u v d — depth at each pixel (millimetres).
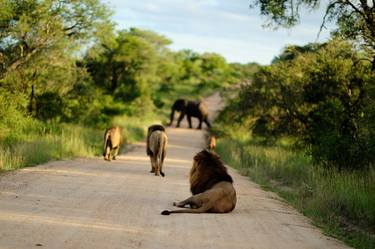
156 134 17859
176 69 83625
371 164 16016
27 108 28641
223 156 28969
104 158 22344
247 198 13969
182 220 10031
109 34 28375
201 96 84500
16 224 8680
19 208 10062
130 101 50844
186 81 94438
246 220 10594
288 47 25391
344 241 9875
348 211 12211
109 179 15492
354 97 19875
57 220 9258
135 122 45344
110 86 50219
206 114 55000
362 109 16375
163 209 11055
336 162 17047
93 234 8398
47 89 30641
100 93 36781
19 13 24469
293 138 26172
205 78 98562
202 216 10594
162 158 17828
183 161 25344
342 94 20484
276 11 16734
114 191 13148
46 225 8781
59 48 26094
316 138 20312
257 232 9531
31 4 24438
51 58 27297
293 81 25172
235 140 35312
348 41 18938
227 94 40531
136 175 17172
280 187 17234
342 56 20484
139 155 26797
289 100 24969
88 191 12820
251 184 17625
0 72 25062
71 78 32219
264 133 27797
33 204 10586
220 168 11578
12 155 17422
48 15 24891
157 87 82938
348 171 15961
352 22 16422
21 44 25000
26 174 15094
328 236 10078
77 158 21859
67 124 30672
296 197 14625
